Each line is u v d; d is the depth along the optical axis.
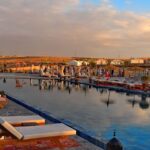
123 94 28.45
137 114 16.41
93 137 9.53
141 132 11.80
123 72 59.97
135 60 111.62
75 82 42.97
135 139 10.65
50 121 12.62
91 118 14.71
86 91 30.75
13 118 9.44
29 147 8.26
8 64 99.94
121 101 22.64
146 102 22.31
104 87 35.41
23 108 15.68
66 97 24.38
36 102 20.36
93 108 18.34
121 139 10.58
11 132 7.27
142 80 41.94
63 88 33.88
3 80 44.28
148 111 17.61
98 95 26.84
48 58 147.62
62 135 7.85
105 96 26.11
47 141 8.80
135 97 25.97
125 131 11.91
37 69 80.94
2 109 15.10
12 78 50.22
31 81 45.38
